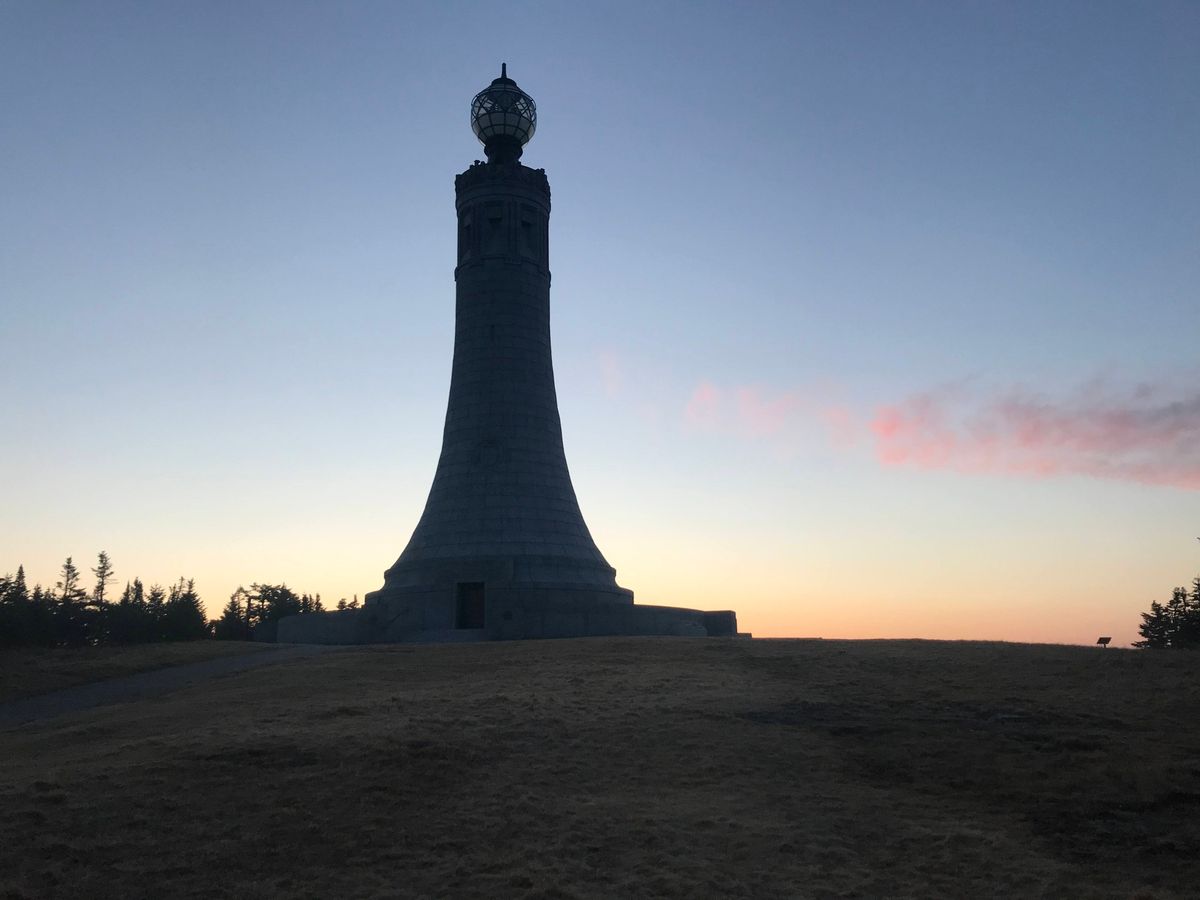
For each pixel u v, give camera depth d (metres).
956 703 34.25
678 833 23.27
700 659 46.22
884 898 20.22
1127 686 35.78
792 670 41.94
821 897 20.27
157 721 35.09
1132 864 21.78
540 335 82.81
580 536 79.62
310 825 23.64
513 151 87.88
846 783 26.86
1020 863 21.77
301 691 40.91
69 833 23.00
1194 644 77.69
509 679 42.03
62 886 20.47
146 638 99.44
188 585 120.88
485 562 73.38
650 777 27.31
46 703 43.12
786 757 28.89
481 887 20.61
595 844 22.69
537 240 84.50
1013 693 35.28
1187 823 23.78
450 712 34.19
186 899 20.03
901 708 33.91
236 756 28.42
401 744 29.53
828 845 22.72
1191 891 20.39
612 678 41.31
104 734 33.56
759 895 20.36
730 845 22.66
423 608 73.88
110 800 25.02
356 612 75.69
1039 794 25.67
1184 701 33.41
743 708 34.34
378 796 25.53
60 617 98.06
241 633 111.62
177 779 26.58
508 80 87.69
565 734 31.22
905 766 28.08
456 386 81.94
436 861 21.89
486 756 28.95
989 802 25.45
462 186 85.25
